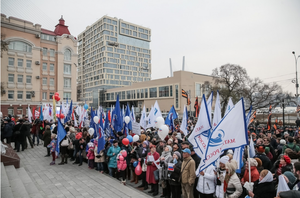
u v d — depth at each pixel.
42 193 6.46
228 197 4.50
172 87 53.91
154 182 6.71
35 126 15.11
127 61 103.12
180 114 49.88
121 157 7.36
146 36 112.75
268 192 4.25
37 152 12.62
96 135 9.60
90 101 99.19
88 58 106.12
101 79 95.88
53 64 38.47
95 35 102.94
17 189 6.23
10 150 10.18
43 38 37.69
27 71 33.16
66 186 7.07
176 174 5.70
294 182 4.38
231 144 4.69
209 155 4.91
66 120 16.92
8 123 13.30
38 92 34.44
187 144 5.52
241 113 4.66
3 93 27.78
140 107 64.94
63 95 39.56
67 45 39.97
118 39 101.62
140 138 9.20
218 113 7.51
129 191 6.62
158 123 7.96
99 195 6.31
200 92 54.88
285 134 9.94
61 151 9.99
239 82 34.44
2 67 30.25
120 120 11.04
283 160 5.39
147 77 111.00
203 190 5.14
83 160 10.79
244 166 5.92
